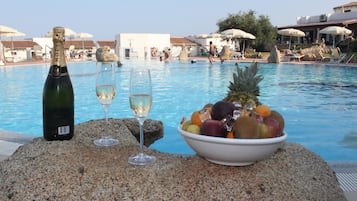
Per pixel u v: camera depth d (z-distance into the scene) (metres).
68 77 1.66
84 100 8.84
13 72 16.30
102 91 1.85
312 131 5.53
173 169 1.37
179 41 41.97
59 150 1.49
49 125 1.60
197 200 1.22
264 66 18.25
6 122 6.58
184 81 12.79
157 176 1.32
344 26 30.88
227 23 37.00
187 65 20.41
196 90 10.53
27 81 12.90
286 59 22.23
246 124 1.19
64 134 1.65
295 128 5.73
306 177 1.41
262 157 1.25
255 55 27.30
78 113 7.29
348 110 7.27
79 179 1.30
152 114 7.18
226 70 16.97
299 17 41.34
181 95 9.63
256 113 1.33
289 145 1.68
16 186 1.29
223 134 1.22
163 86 11.50
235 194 1.24
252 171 1.34
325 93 9.77
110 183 1.29
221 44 39.34
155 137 2.59
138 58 31.88
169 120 6.56
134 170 1.36
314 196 1.32
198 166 1.37
